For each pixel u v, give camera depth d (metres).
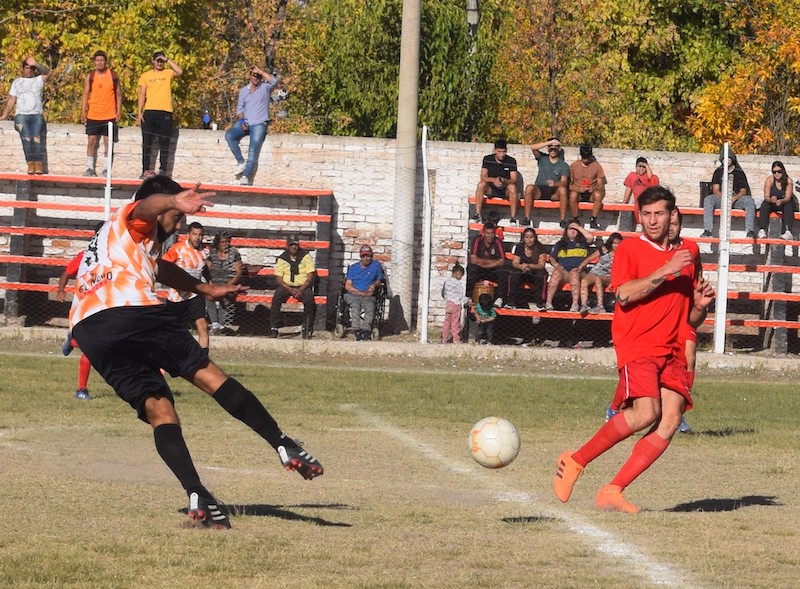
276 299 77.88
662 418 25.44
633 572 18.94
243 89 84.50
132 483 28.05
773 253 82.25
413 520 23.66
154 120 82.62
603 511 25.50
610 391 58.75
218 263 77.44
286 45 139.50
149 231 21.70
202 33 132.00
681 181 86.81
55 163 85.06
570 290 78.19
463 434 41.19
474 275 78.00
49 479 28.11
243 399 21.48
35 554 18.88
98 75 83.06
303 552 19.66
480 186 82.12
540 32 123.12
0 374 56.47
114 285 21.41
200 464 32.22
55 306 84.31
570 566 19.30
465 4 135.12
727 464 35.41
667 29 129.75
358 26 122.44
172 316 21.80
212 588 16.92
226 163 85.69
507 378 64.94
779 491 30.09
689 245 25.53
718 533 22.59
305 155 86.19
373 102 123.62
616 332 25.34
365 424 43.31
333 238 86.50
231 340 74.25
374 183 86.50
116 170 84.56
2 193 84.62
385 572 18.36
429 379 62.62
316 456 34.91
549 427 43.75
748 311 85.56
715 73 134.50
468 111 121.38
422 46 120.38
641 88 133.88
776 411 52.50
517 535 22.08
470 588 17.39
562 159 82.88
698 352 76.25
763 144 111.56
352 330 82.44
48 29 119.44
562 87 124.19
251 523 22.50
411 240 84.56
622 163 86.81
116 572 17.77
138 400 21.62
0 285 79.25
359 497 27.19
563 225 82.06
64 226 85.19
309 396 52.09
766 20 120.19
